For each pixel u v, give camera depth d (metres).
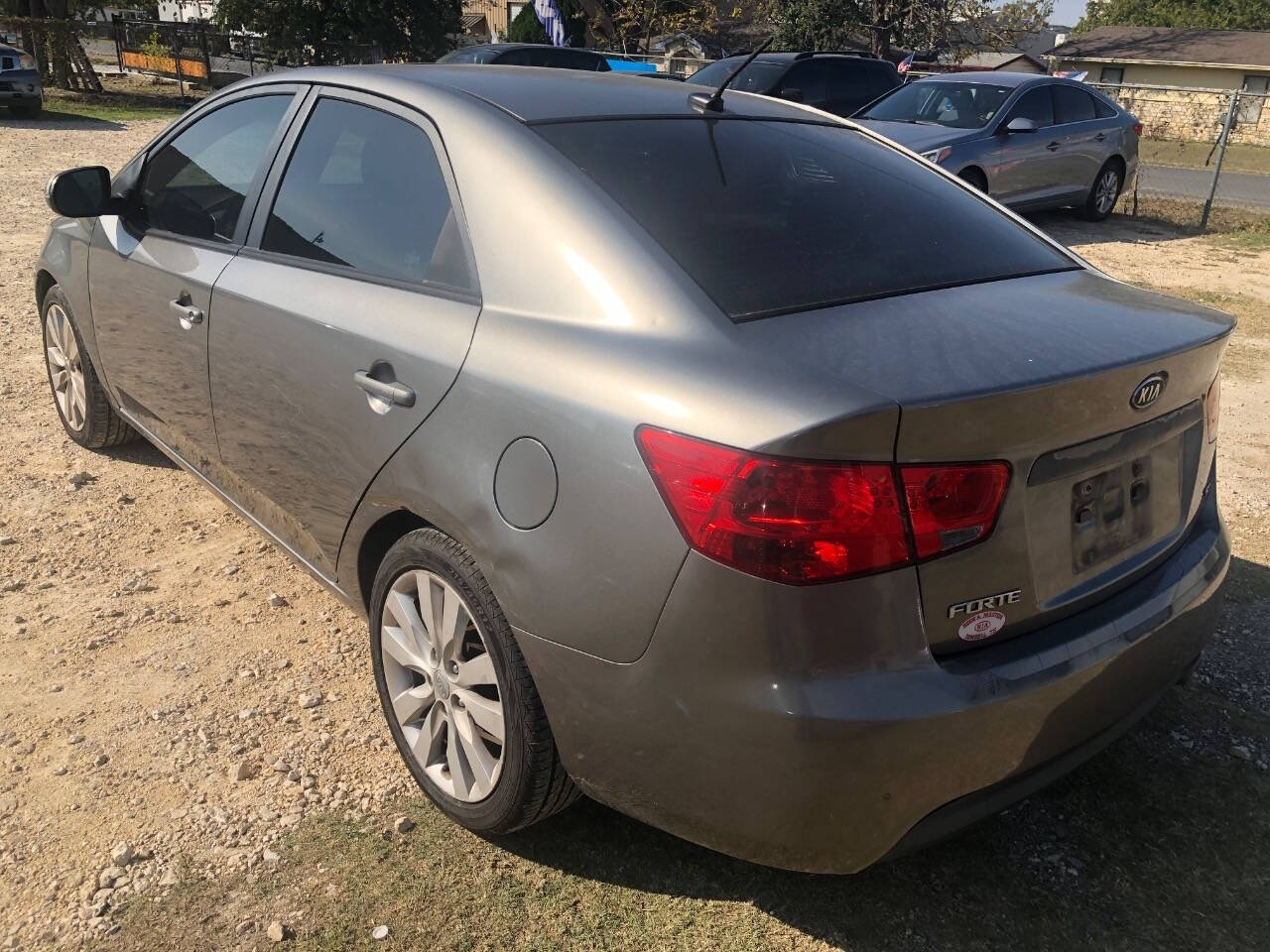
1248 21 72.38
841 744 1.84
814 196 2.63
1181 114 30.75
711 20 35.25
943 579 1.93
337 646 3.30
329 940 2.22
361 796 2.66
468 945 2.22
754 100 3.20
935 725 1.89
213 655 3.22
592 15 35.25
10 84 18.06
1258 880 2.49
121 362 3.92
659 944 2.25
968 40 34.16
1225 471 4.96
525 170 2.41
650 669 1.96
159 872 2.39
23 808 2.56
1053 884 2.46
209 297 3.17
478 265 2.40
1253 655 3.40
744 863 2.47
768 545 1.82
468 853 2.48
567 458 2.05
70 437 4.79
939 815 2.01
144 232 3.68
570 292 2.22
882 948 2.26
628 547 1.96
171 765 2.73
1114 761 2.88
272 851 2.46
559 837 2.54
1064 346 2.10
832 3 32.75
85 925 2.24
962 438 1.88
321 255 2.86
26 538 3.89
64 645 3.23
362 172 2.83
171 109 22.30
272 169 3.14
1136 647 2.21
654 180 2.45
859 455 1.81
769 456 1.81
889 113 12.12
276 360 2.87
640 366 2.03
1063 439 2.02
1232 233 12.62
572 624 2.06
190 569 3.73
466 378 2.28
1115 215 13.73
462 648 2.43
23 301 7.11
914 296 2.33
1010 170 11.30
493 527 2.19
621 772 2.09
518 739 2.25
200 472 3.60
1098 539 2.20
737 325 2.07
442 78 2.85
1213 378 2.48
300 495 2.91
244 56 28.69
